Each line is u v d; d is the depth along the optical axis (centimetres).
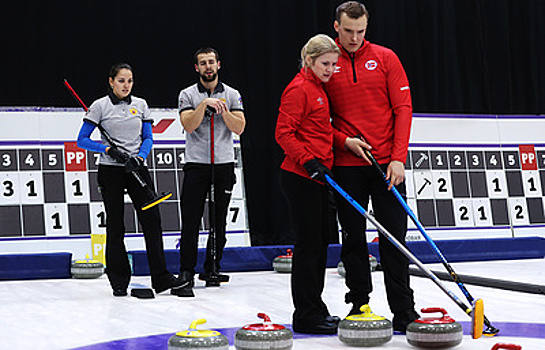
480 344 809
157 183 1914
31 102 1898
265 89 2025
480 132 2173
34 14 1905
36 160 1864
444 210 2086
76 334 938
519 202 2162
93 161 1905
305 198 886
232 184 1470
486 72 2209
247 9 2022
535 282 1339
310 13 2039
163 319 1053
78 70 1927
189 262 1355
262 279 1614
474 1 2208
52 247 1830
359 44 894
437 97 2159
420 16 2159
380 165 891
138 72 1964
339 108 907
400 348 796
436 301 1188
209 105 1352
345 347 804
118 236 1339
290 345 770
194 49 1998
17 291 1448
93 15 1941
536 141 2220
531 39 2239
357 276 908
